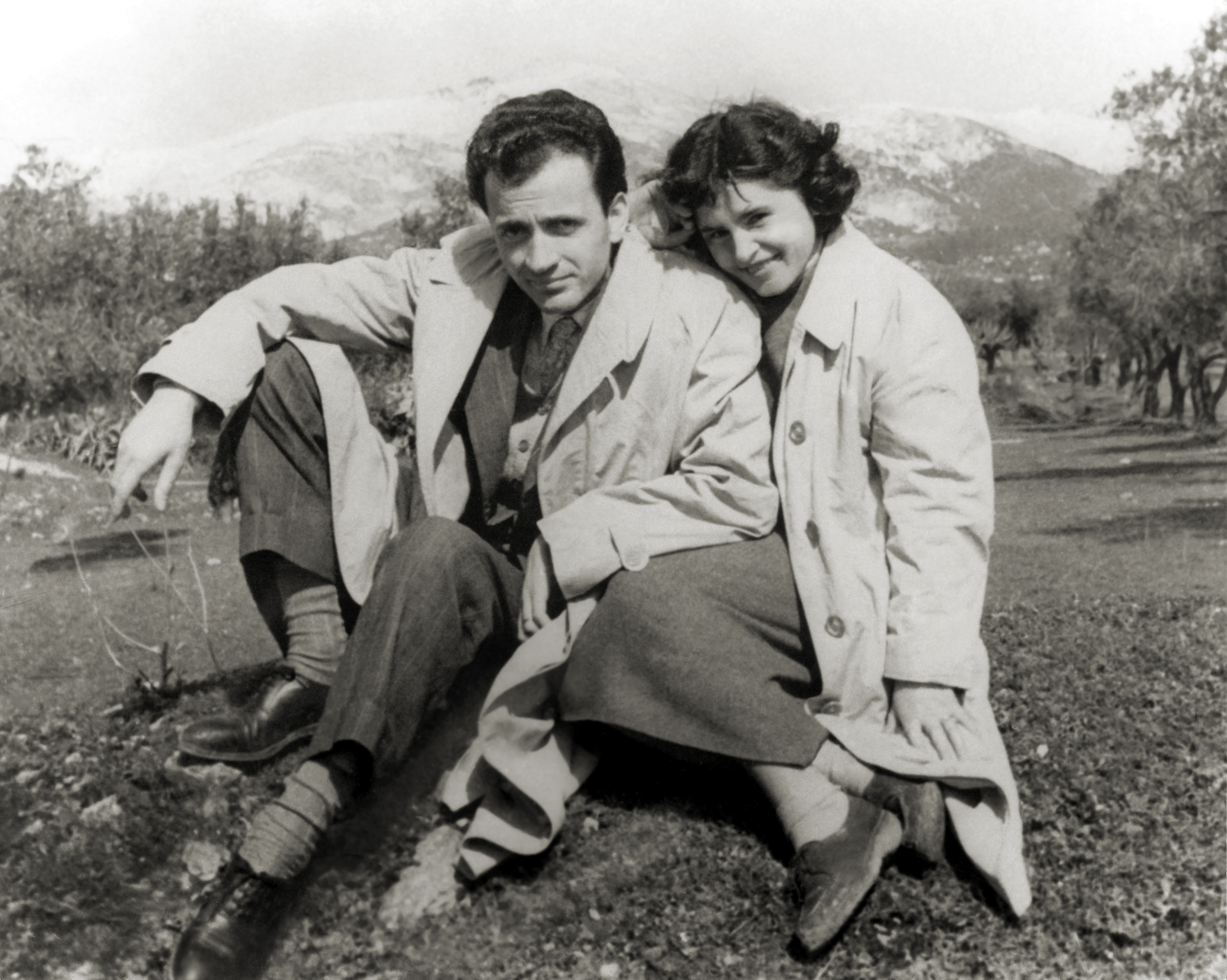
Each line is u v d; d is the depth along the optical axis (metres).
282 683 2.74
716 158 2.48
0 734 3.28
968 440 2.49
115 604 6.42
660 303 2.54
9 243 17.17
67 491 10.66
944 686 2.38
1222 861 2.54
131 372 16.42
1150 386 22.94
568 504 2.60
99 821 2.70
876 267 2.57
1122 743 3.01
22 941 2.40
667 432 2.53
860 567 2.45
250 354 2.59
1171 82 13.99
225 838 2.61
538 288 2.50
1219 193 15.71
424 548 2.30
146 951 2.37
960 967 2.21
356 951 2.25
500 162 2.40
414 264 2.78
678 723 2.31
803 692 2.48
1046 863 2.52
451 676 2.36
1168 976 2.21
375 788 2.52
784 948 2.22
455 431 2.71
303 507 2.61
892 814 2.30
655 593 2.32
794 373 2.54
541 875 2.40
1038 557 7.83
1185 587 6.04
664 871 2.38
